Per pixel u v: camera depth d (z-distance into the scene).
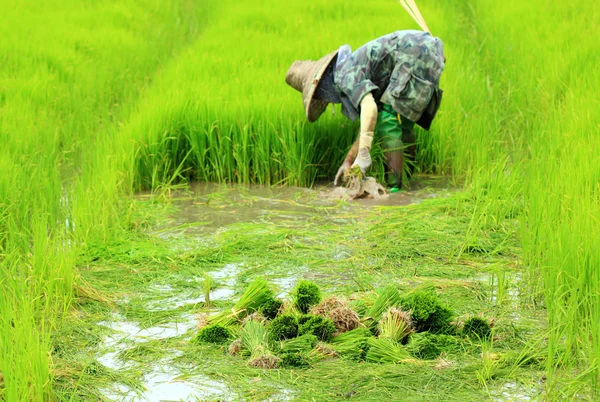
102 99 10.41
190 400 3.73
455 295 5.01
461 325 4.42
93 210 6.39
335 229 6.50
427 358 4.11
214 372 3.98
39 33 13.08
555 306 4.45
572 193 5.77
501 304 4.87
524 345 4.27
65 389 3.85
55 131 8.54
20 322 4.10
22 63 10.84
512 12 14.41
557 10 13.84
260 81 9.29
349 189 7.47
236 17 14.55
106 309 4.88
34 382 3.67
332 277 5.43
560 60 10.41
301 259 5.78
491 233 6.18
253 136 8.27
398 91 7.31
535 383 3.82
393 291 4.52
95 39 13.66
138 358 4.18
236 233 6.39
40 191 6.62
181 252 5.95
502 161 7.98
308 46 11.28
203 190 7.96
